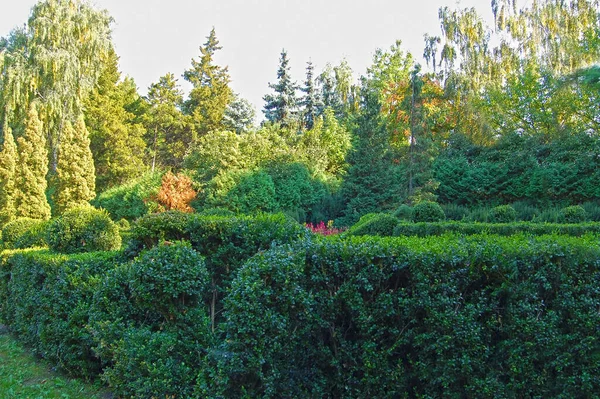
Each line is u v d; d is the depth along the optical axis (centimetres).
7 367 526
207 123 3103
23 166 2016
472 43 2406
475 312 306
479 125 2200
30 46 2216
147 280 382
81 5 2383
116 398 413
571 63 1998
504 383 303
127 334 390
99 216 657
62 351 488
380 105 2086
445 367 305
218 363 324
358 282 330
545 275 300
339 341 338
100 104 2716
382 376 324
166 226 495
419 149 1892
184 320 389
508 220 1348
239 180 1997
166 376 358
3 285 729
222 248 480
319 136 2719
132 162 2741
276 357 323
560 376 291
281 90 3222
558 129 2055
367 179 1988
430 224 1093
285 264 325
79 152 2186
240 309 317
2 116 2316
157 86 3234
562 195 1956
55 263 542
